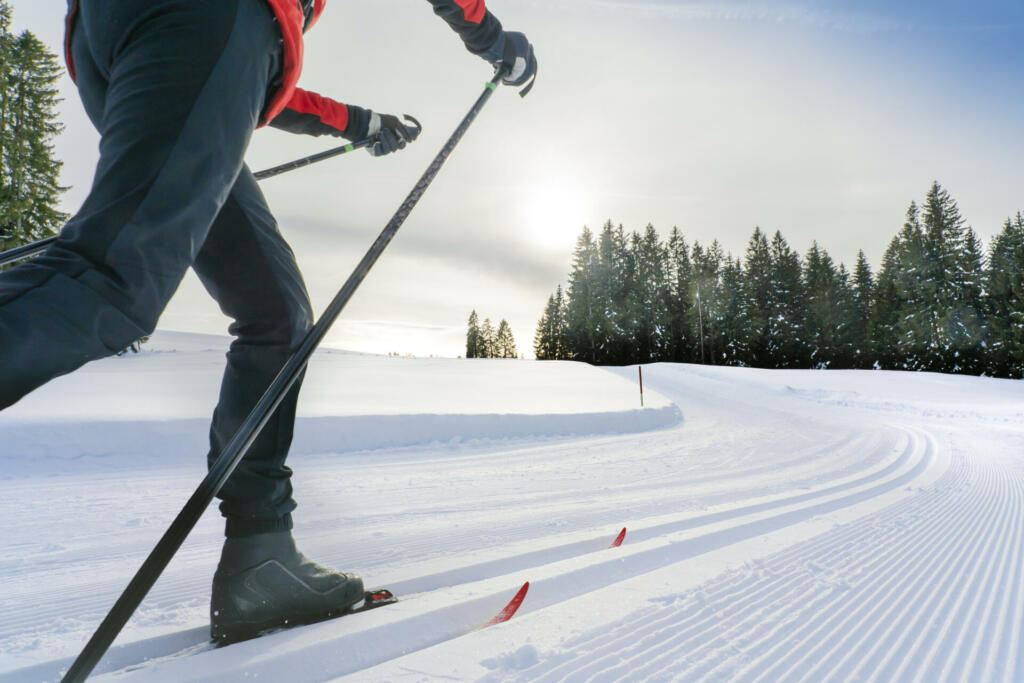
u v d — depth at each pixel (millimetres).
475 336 93688
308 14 1041
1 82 23781
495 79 1380
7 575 2023
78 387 9750
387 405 8758
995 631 1363
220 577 1152
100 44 791
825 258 59406
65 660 1147
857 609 1472
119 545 2492
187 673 976
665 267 58750
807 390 18469
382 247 1047
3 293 557
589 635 1214
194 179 721
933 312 44656
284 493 1203
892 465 5395
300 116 1596
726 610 1411
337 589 1264
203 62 743
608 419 8773
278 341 1131
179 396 8742
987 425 10648
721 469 4996
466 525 2744
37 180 24438
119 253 646
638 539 2275
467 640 1153
